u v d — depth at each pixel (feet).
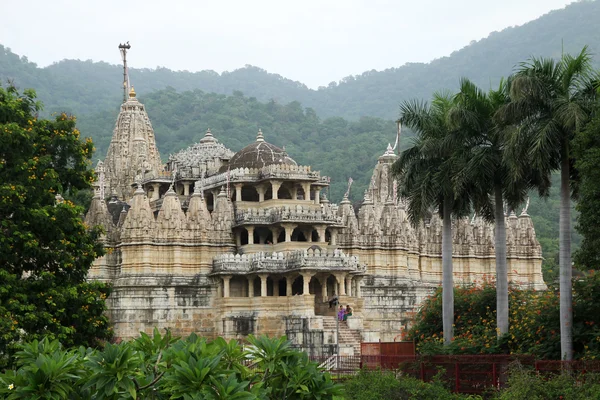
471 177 209.46
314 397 109.70
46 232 207.10
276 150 367.25
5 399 102.06
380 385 164.55
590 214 181.47
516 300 234.79
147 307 327.06
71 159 235.61
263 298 326.65
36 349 108.88
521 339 201.77
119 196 456.86
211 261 340.39
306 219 338.95
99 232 227.20
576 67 193.98
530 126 192.44
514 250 423.23
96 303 212.64
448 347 205.77
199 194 347.77
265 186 353.51
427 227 410.52
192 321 332.19
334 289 340.80
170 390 101.96
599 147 177.17
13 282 197.47
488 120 215.72
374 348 228.43
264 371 111.45
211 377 101.50
